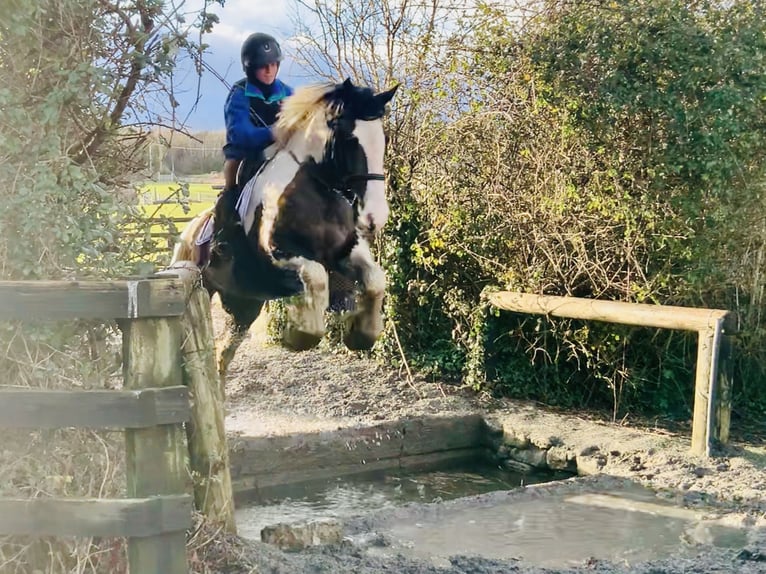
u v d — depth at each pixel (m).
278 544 4.68
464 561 4.55
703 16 7.69
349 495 6.78
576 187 8.12
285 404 8.19
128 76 3.49
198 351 4.12
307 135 4.71
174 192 3.75
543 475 7.23
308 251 4.75
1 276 3.17
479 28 8.59
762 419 7.77
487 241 8.75
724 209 7.35
